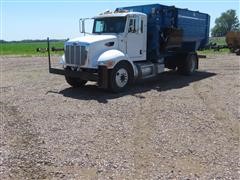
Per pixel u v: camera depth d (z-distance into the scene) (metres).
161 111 5.90
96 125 5.08
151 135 4.60
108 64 7.33
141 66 8.48
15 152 4.02
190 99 6.93
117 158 3.82
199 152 3.97
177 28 9.74
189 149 4.06
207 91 7.84
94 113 5.79
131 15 8.21
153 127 4.96
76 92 7.81
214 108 6.11
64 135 4.62
